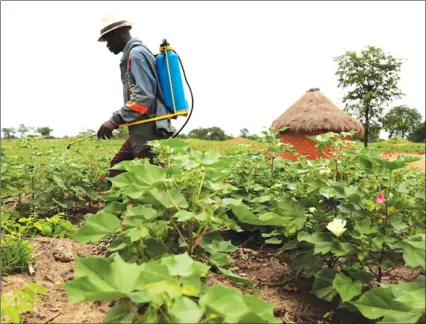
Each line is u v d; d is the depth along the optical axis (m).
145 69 4.40
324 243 2.88
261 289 3.51
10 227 4.27
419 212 2.73
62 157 6.17
